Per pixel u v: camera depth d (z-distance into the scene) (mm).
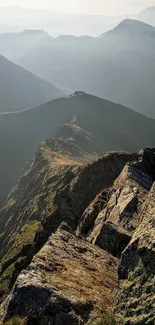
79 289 15508
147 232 15070
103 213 32031
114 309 13523
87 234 32062
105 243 22734
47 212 55219
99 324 12797
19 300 14711
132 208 26922
